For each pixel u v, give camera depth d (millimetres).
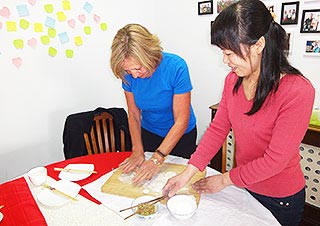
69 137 1829
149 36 1233
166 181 1168
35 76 2152
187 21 2541
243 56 802
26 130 2207
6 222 967
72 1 2207
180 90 1331
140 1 2631
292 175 1005
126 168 1263
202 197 1059
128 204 1040
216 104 2297
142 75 1289
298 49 1938
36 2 2037
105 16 2424
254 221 933
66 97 2352
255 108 906
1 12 1910
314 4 1792
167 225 929
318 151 1723
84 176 1228
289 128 842
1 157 2131
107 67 2533
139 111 1571
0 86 2016
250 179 927
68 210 1017
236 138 1060
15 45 2010
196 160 1100
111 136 1862
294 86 833
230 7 784
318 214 1851
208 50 2455
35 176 1151
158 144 1633
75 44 2297
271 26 796
